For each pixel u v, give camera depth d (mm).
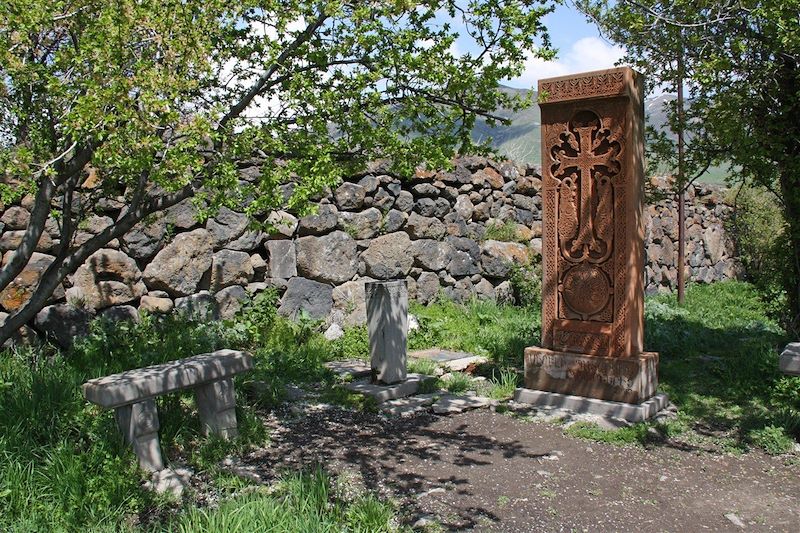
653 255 13664
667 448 5309
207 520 3609
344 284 9008
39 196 4734
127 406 4445
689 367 7520
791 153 7047
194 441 4957
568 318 6359
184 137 4223
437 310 9750
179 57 3982
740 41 6367
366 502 3953
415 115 4785
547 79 6285
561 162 6352
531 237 11766
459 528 3881
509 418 6023
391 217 9562
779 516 4152
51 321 6688
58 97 4246
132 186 5934
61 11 4199
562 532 3869
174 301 7688
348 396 6301
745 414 6020
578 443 5387
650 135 7949
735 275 16203
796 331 7598
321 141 4695
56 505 3883
